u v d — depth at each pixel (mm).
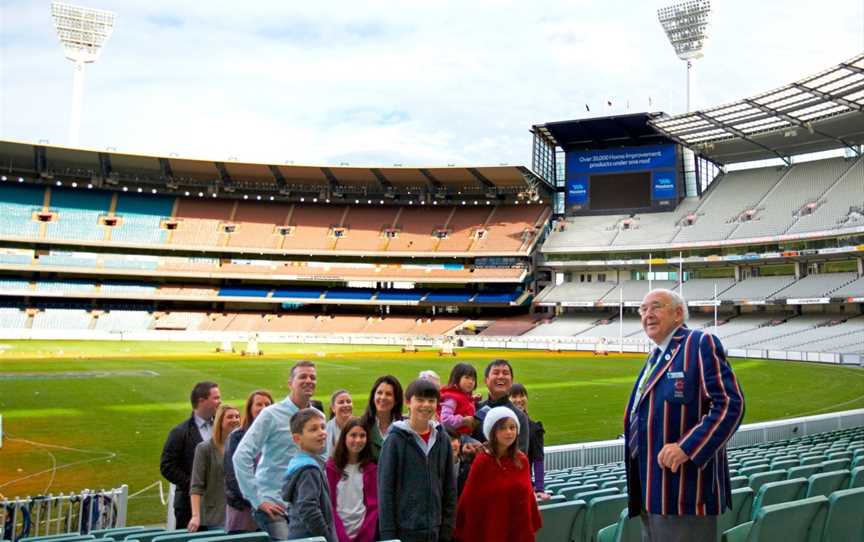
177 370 38219
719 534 6117
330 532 5316
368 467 6203
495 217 82000
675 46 74812
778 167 73312
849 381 36125
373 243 79688
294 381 6566
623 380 36531
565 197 79875
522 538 5438
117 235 74188
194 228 77625
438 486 5496
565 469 12555
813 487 6711
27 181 74438
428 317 78500
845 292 56844
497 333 73125
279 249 77625
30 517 9438
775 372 41125
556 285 78688
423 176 77875
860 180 63156
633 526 5727
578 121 72375
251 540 5184
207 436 8023
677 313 4766
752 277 67812
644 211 75562
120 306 74000
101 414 22719
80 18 76625
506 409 5551
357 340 70562
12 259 69812
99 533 7156
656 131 71000
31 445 17719
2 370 36688
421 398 5457
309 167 75000
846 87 51281
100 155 69625
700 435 4238
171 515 10227
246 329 72062
